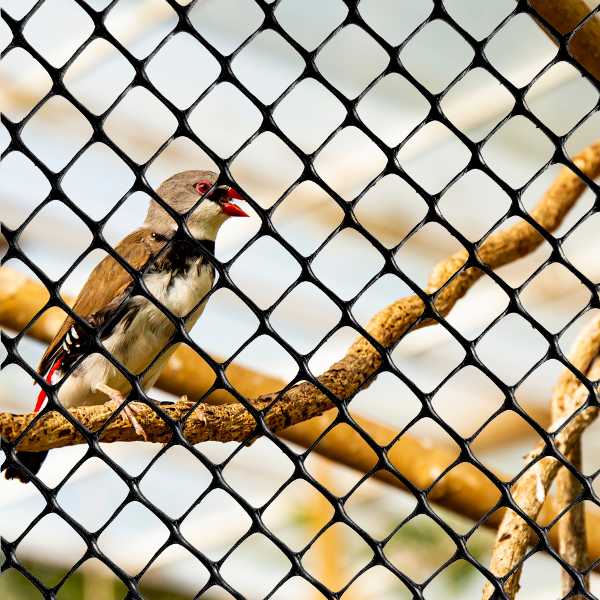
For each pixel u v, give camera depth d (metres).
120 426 4.36
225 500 12.05
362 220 11.41
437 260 11.74
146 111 10.44
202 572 11.60
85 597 8.70
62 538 11.64
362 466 6.52
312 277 3.90
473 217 11.41
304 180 3.88
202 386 6.46
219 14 9.80
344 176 11.08
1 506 11.60
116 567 3.79
